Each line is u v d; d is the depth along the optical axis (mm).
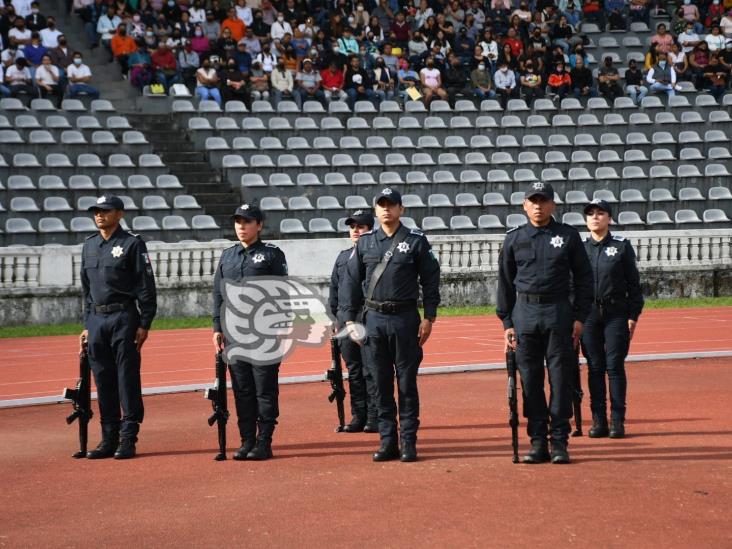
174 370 16188
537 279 9047
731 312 24594
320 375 15164
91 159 28469
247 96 32375
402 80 33906
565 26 37000
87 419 9828
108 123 30000
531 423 9164
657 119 34625
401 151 31422
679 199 31797
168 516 7496
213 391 9500
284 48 33281
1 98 29656
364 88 33406
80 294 23188
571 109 34281
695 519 7125
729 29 38656
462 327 21875
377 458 9305
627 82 35812
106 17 33406
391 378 9430
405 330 9305
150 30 32906
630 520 7109
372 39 34938
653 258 27750
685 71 37094
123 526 7254
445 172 30703
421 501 7727
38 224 26250
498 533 6836
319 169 30219
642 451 9562
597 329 10414
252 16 34469
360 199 29156
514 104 34156
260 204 28453
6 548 6777
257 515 7449
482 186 30766
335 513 7445
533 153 32125
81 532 7125
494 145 32594
